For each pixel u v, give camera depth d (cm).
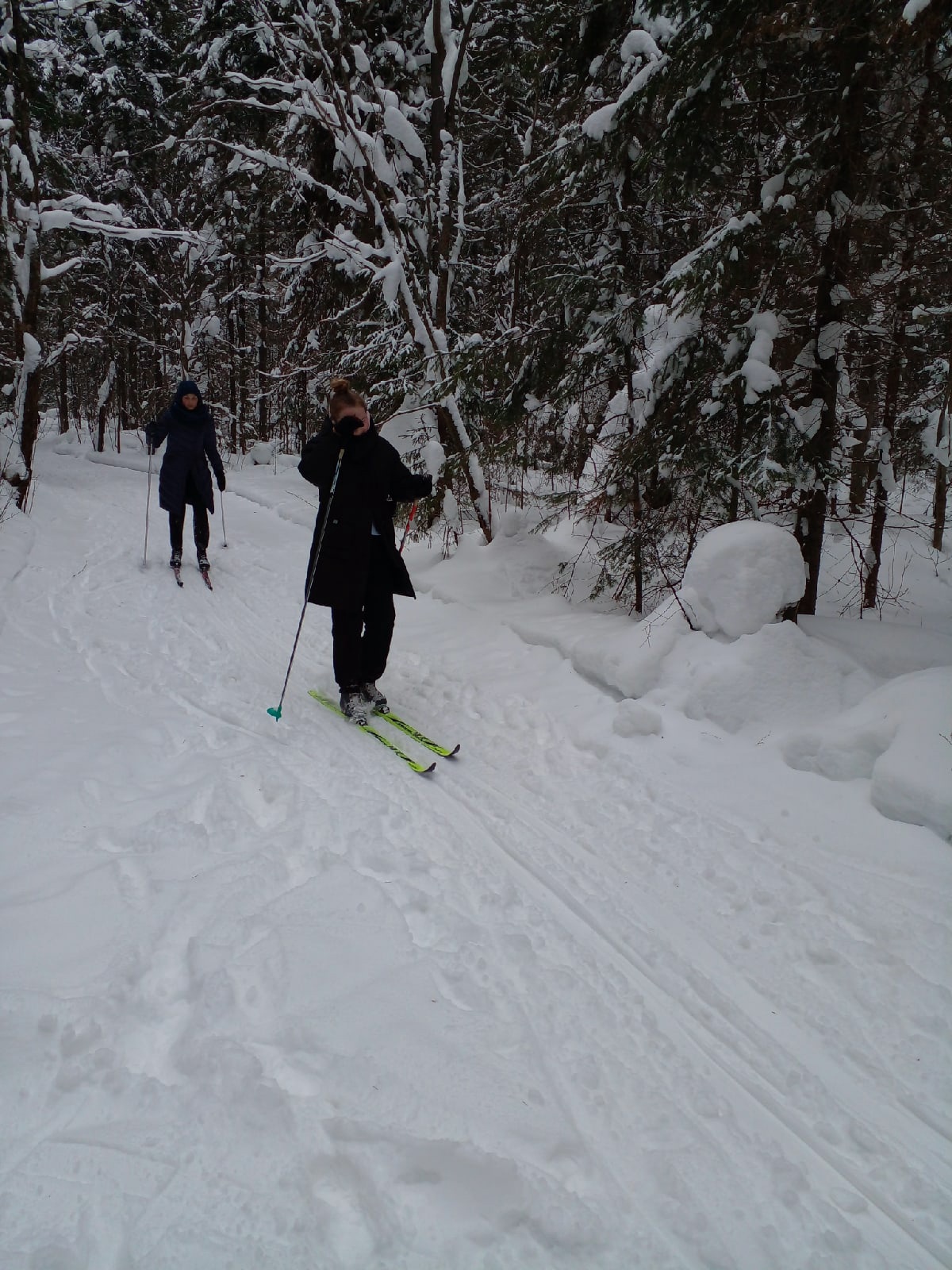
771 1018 234
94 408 2688
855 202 460
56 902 265
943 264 509
